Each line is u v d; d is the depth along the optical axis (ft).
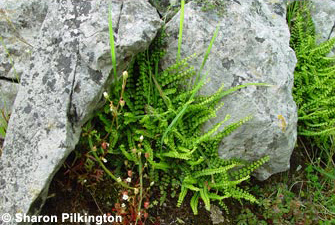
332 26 1.83
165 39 1.39
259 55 1.40
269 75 1.40
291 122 1.41
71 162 1.30
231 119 1.37
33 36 1.41
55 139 1.12
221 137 1.37
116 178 1.26
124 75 1.10
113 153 1.32
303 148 1.73
